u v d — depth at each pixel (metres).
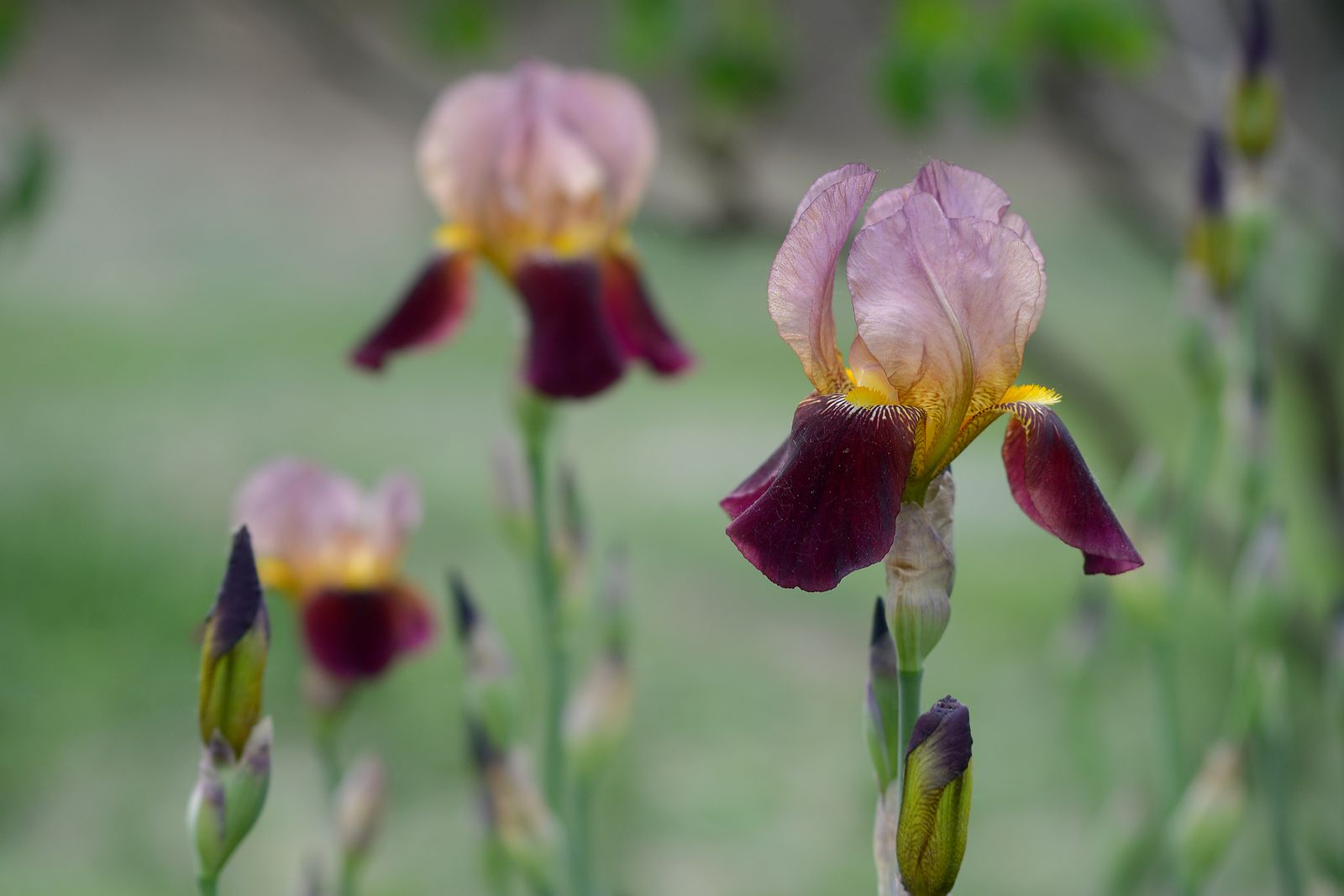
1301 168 2.36
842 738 3.51
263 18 2.94
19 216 2.34
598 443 6.12
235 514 1.82
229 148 10.89
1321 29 2.87
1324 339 2.41
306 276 8.95
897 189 1.34
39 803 3.23
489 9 2.77
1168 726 1.69
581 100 1.78
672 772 3.29
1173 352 1.68
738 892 2.79
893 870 1.32
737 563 4.73
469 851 2.93
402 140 3.02
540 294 1.69
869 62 2.65
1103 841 2.08
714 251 2.69
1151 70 2.51
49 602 4.22
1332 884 1.82
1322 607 2.74
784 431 6.21
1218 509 2.41
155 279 8.78
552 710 1.66
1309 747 2.40
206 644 1.36
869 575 4.81
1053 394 1.34
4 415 6.15
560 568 1.67
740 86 2.63
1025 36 2.33
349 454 5.76
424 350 1.77
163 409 6.32
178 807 3.24
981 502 5.35
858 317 1.31
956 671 3.86
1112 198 2.65
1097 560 1.32
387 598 1.82
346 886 1.64
